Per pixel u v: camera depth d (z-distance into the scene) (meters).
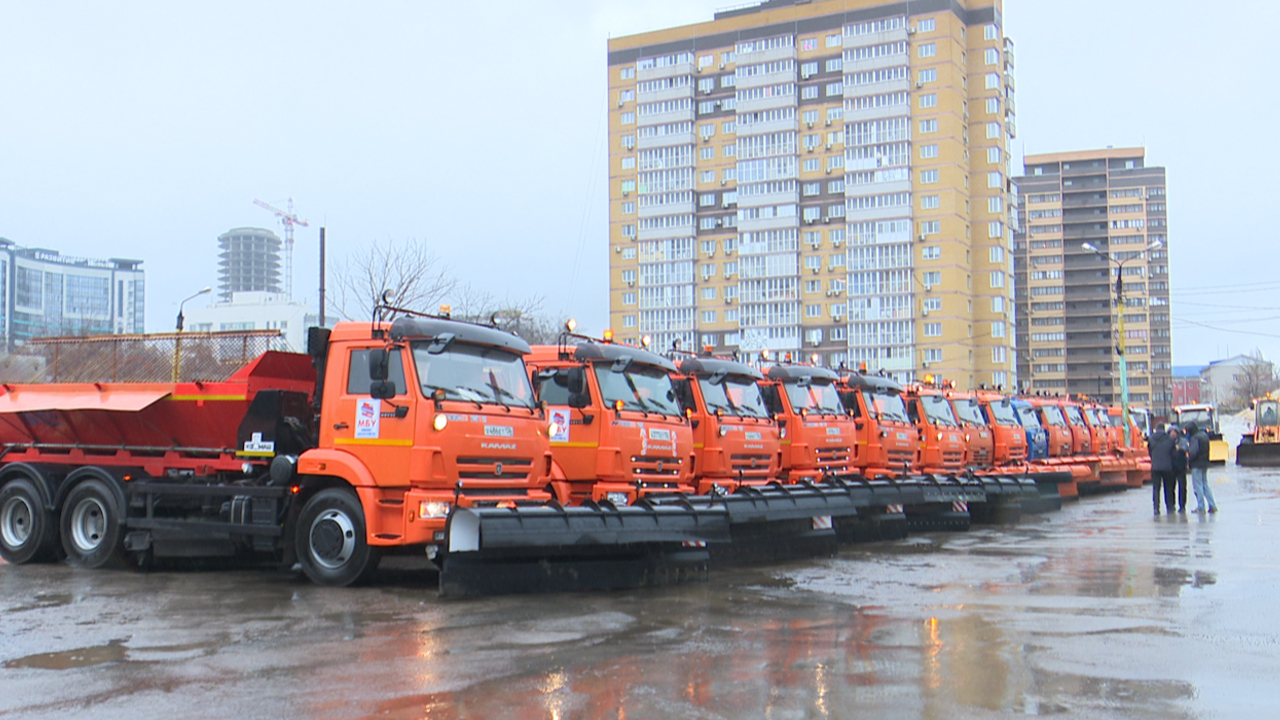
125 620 9.05
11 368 13.36
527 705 6.21
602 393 13.36
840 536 15.46
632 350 14.27
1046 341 156.88
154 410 12.28
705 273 98.06
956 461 22.61
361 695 6.45
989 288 90.81
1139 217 155.38
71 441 13.13
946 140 88.56
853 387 19.98
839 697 6.38
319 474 11.12
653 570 11.26
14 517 13.23
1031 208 159.12
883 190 90.06
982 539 16.53
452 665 7.23
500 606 9.70
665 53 99.88
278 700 6.34
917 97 89.94
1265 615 9.22
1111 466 31.14
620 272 101.12
